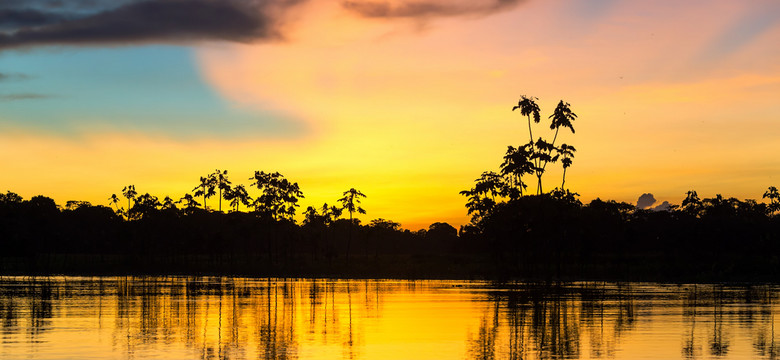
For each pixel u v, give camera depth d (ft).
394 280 371.15
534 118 429.38
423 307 186.50
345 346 116.78
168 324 146.20
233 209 562.66
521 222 406.21
